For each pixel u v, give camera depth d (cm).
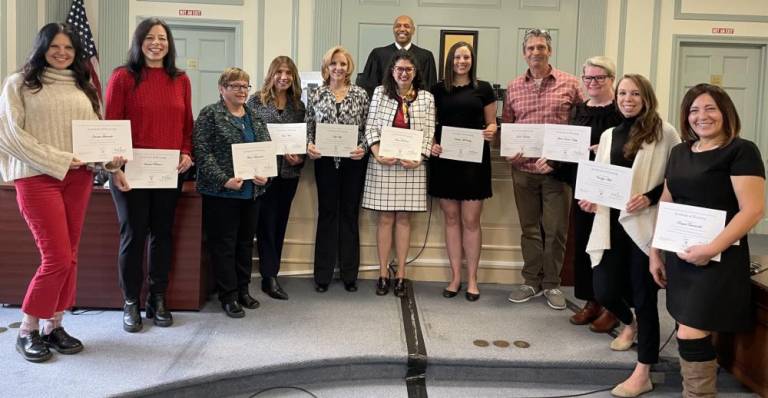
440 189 320
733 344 248
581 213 276
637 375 238
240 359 236
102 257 288
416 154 304
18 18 459
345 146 308
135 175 252
